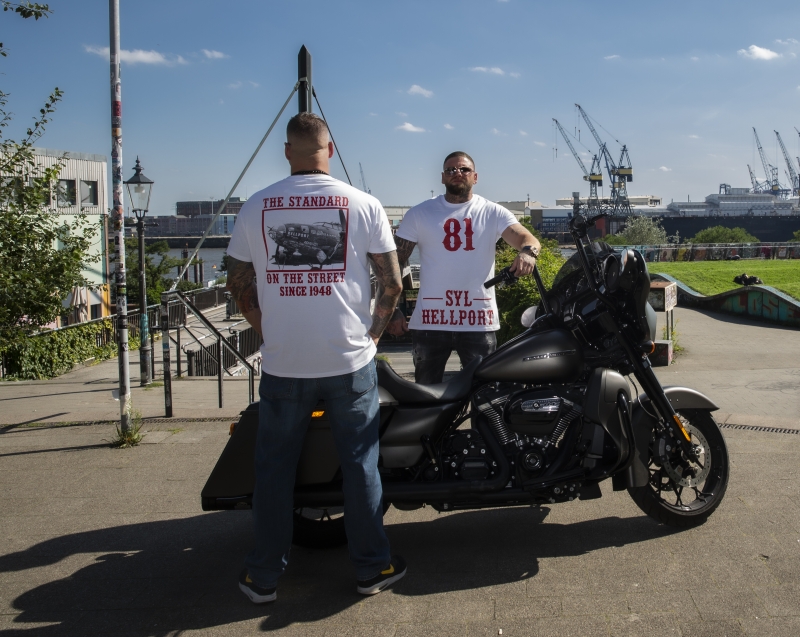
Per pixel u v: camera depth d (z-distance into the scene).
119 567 3.65
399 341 26.61
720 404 8.14
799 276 31.23
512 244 4.33
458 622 3.02
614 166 186.00
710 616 2.99
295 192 3.04
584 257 3.69
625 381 3.58
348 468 3.18
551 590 3.27
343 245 3.04
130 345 23.58
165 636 2.98
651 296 12.46
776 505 4.16
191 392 11.23
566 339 3.60
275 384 3.10
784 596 3.13
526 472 3.48
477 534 3.97
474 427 3.57
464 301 4.43
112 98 5.99
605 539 3.82
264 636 2.96
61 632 3.02
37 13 7.26
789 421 6.00
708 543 3.70
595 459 3.50
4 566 3.67
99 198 35.06
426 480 3.50
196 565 3.67
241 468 3.43
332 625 3.03
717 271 34.50
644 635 2.86
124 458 5.53
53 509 4.47
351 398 3.11
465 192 4.42
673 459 3.82
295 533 3.79
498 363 3.53
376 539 3.25
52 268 10.27
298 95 7.44
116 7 5.89
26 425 6.70
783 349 13.76
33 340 18.34
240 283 3.19
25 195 9.79
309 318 3.03
